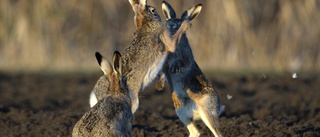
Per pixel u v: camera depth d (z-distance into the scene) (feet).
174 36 59.21
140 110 77.41
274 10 127.03
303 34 126.82
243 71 118.62
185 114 60.75
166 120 69.56
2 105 82.38
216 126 59.57
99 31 129.49
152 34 58.90
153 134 63.16
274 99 89.04
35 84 104.68
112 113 48.70
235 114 77.71
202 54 124.16
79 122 47.88
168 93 95.61
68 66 125.49
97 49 128.98
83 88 100.63
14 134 63.46
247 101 87.86
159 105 84.28
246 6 124.98
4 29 128.47
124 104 50.08
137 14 59.93
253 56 124.47
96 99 55.72
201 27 124.57
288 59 125.80
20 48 127.34
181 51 60.39
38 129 64.90
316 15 127.75
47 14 126.82
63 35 127.75
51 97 91.97
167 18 66.64
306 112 78.43
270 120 69.62
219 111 60.54
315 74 117.29
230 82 103.81
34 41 126.72
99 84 55.47
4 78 111.24
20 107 82.23
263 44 125.59
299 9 127.44
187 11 65.62
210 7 124.16
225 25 123.85
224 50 123.95
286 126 64.39
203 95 59.72
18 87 101.19
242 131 62.59
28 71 120.67
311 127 64.85
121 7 131.03
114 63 51.26
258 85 101.35
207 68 121.49
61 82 106.83
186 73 60.29
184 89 60.34
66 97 92.02
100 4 129.90
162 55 59.26
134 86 57.21
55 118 71.00
